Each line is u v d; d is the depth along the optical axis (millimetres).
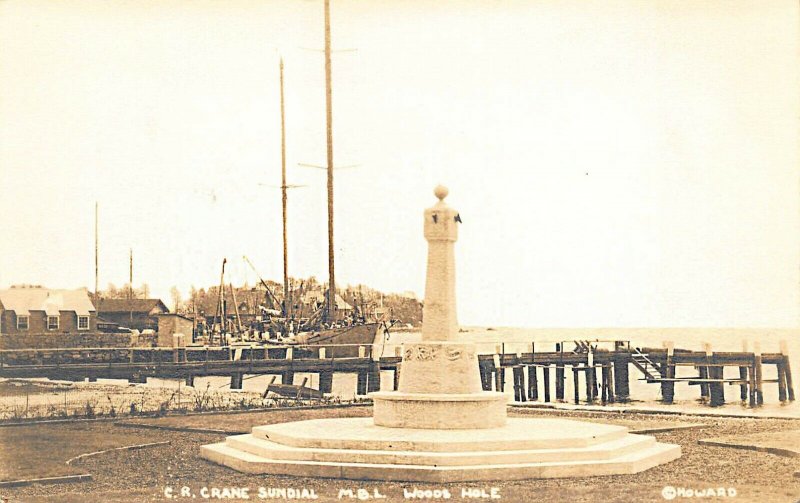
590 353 56906
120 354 54312
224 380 69375
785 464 28953
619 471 25875
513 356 55281
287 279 67500
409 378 28641
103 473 27891
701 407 53125
